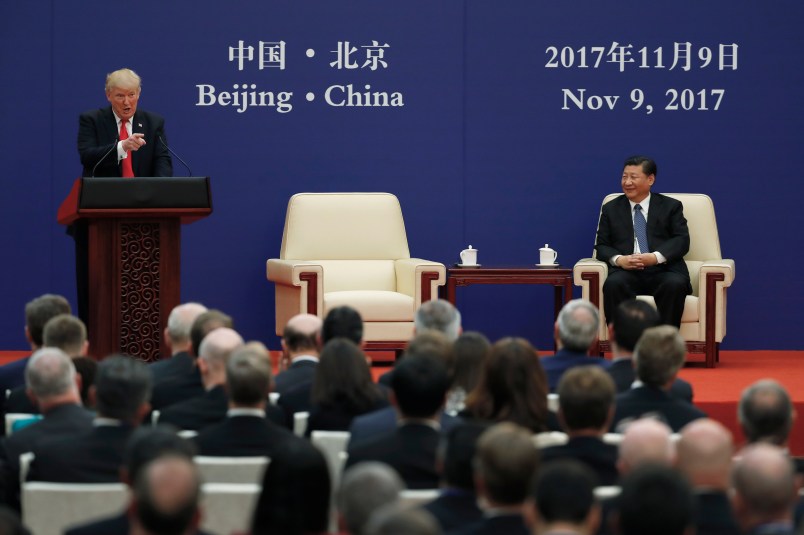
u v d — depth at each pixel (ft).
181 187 39.34
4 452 24.97
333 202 58.29
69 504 21.62
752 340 61.00
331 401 28.02
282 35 59.88
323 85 60.03
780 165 60.64
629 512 14.92
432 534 12.66
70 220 42.37
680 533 14.85
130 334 40.19
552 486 15.30
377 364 57.72
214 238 59.88
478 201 60.44
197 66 59.57
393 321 53.67
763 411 23.61
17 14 58.54
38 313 34.24
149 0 59.21
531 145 60.49
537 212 60.59
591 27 60.39
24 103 58.80
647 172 56.29
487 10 60.13
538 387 26.27
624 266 54.49
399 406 23.57
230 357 24.82
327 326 32.60
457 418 25.89
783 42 60.44
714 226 58.08
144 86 59.31
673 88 60.49
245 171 59.93
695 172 60.59
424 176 60.44
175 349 33.50
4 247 58.95
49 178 59.00
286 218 58.39
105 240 39.75
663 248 54.80
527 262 60.64
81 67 58.95
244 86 59.82
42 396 25.43
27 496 21.61
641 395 28.68
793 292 60.80
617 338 33.04
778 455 16.74
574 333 33.12
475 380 29.01
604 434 25.41
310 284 52.95
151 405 31.32
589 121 60.44
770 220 60.70
